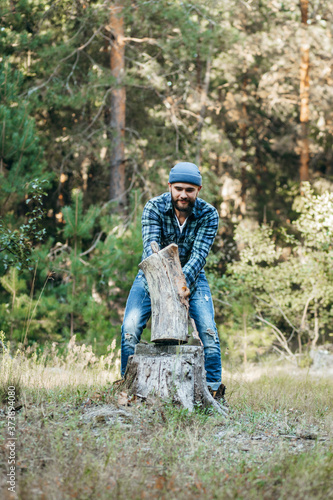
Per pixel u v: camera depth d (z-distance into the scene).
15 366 5.30
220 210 26.23
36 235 7.44
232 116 25.84
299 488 2.82
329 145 26.97
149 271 4.75
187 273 4.90
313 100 24.50
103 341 11.06
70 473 3.00
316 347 15.31
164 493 2.76
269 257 16.03
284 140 24.98
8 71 14.17
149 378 4.57
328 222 14.77
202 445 3.60
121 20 18.39
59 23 19.20
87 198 22.03
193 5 17.89
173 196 4.91
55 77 17.89
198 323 5.12
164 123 21.64
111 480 2.93
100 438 3.65
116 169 18.89
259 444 3.85
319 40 22.70
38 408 4.36
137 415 4.24
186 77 20.03
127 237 12.83
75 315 12.78
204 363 4.75
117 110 18.98
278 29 23.02
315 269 15.31
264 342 14.66
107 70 18.28
